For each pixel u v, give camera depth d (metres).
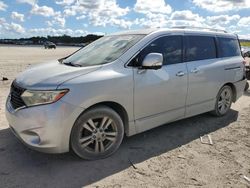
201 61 5.40
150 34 4.66
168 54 4.81
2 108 6.53
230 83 6.17
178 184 3.51
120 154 4.28
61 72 3.96
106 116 4.03
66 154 4.20
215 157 4.27
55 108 3.56
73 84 3.68
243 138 5.03
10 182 3.47
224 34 6.13
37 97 3.63
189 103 5.20
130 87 4.18
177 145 4.67
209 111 6.00
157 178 3.64
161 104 4.68
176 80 4.81
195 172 3.81
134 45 4.43
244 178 3.69
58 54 40.72
